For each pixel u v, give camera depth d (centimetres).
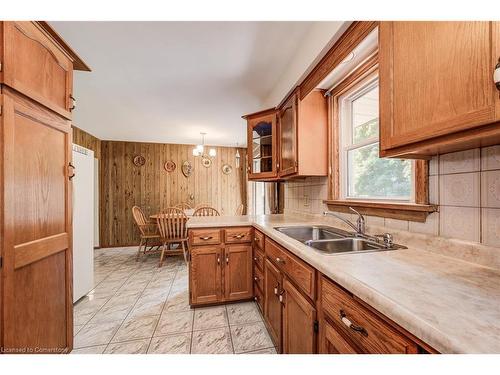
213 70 215
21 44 110
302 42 175
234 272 219
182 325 187
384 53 91
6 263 102
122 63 202
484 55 57
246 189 578
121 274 315
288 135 212
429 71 72
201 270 213
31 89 116
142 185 510
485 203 85
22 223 111
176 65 206
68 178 147
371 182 165
